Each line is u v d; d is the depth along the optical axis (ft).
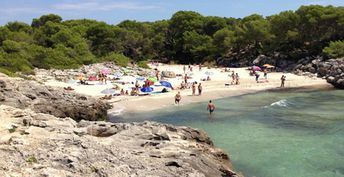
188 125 131.54
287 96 193.67
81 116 139.85
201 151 83.25
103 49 389.19
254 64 337.93
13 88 138.92
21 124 83.97
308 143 107.76
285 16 330.75
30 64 264.52
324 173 84.53
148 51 442.09
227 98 186.70
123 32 431.84
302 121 136.46
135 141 80.28
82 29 411.34
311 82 240.73
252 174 84.43
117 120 142.10
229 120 138.51
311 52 313.32
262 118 141.59
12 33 352.90
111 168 60.23
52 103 136.87
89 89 197.67
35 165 58.49
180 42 430.61
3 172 55.36
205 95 192.54
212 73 278.26
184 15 458.50
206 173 71.82
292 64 307.99
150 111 155.43
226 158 87.40
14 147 65.26
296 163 91.20
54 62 284.20
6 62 245.65
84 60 311.47
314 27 321.73
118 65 316.19
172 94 192.13
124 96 183.93
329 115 146.82
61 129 81.46
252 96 193.26
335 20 311.06
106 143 75.87
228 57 383.04
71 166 59.21
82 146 67.92
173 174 63.52
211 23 448.24
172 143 82.07
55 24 388.37
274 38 348.38
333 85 230.07
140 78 242.37
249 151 100.63
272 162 91.97
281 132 120.78
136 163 64.85
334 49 282.77
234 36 386.52
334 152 99.14
